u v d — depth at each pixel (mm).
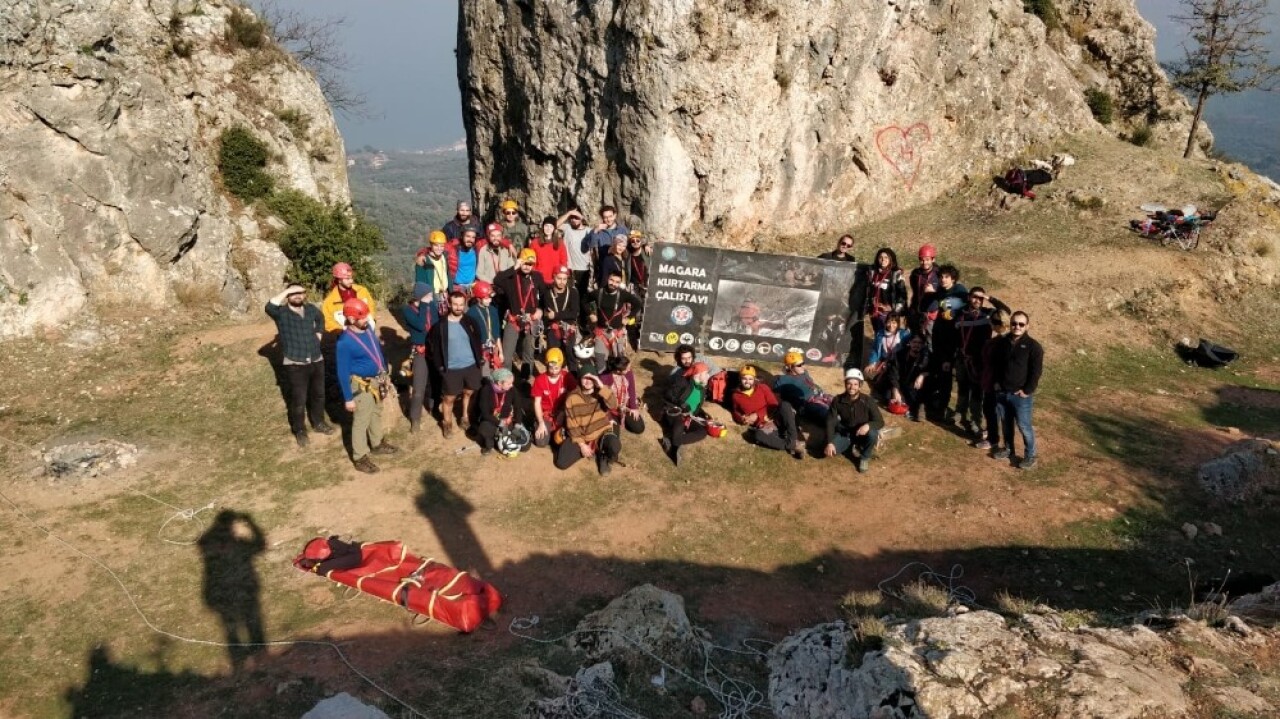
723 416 11867
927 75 19859
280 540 9047
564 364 11977
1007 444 11055
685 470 10758
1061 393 13133
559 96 17547
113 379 12656
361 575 8133
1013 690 5941
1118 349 14898
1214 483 10242
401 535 9211
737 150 16859
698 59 15781
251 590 8141
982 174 21703
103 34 14477
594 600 8203
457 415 11867
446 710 6379
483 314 10953
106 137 14312
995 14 21422
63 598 7965
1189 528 9445
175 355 13344
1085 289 16203
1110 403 12867
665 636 7238
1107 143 22875
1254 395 13516
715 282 13047
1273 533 9492
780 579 8781
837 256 13273
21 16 13281
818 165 18750
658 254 12945
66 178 13852
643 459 10922
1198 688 5934
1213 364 14648
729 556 9156
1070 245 18156
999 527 9625
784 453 11203
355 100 30594
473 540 9180
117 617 7691
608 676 6785
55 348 13172
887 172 20109
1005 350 10594
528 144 18578
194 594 8062
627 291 12359
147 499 9805
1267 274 17719
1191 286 16859
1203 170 21500
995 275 16688
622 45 15992
